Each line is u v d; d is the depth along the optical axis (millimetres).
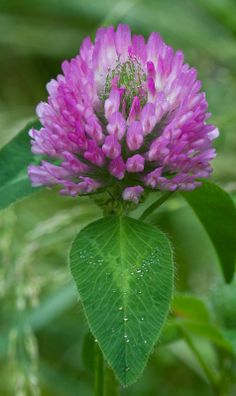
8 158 100
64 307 150
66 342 160
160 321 78
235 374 118
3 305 152
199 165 84
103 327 78
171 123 82
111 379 98
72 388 153
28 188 99
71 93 83
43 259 153
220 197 96
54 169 85
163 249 82
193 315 116
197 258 162
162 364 154
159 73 87
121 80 86
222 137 123
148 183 83
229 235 101
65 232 152
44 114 86
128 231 84
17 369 126
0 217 138
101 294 79
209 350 137
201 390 151
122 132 82
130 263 81
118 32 89
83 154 85
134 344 77
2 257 141
